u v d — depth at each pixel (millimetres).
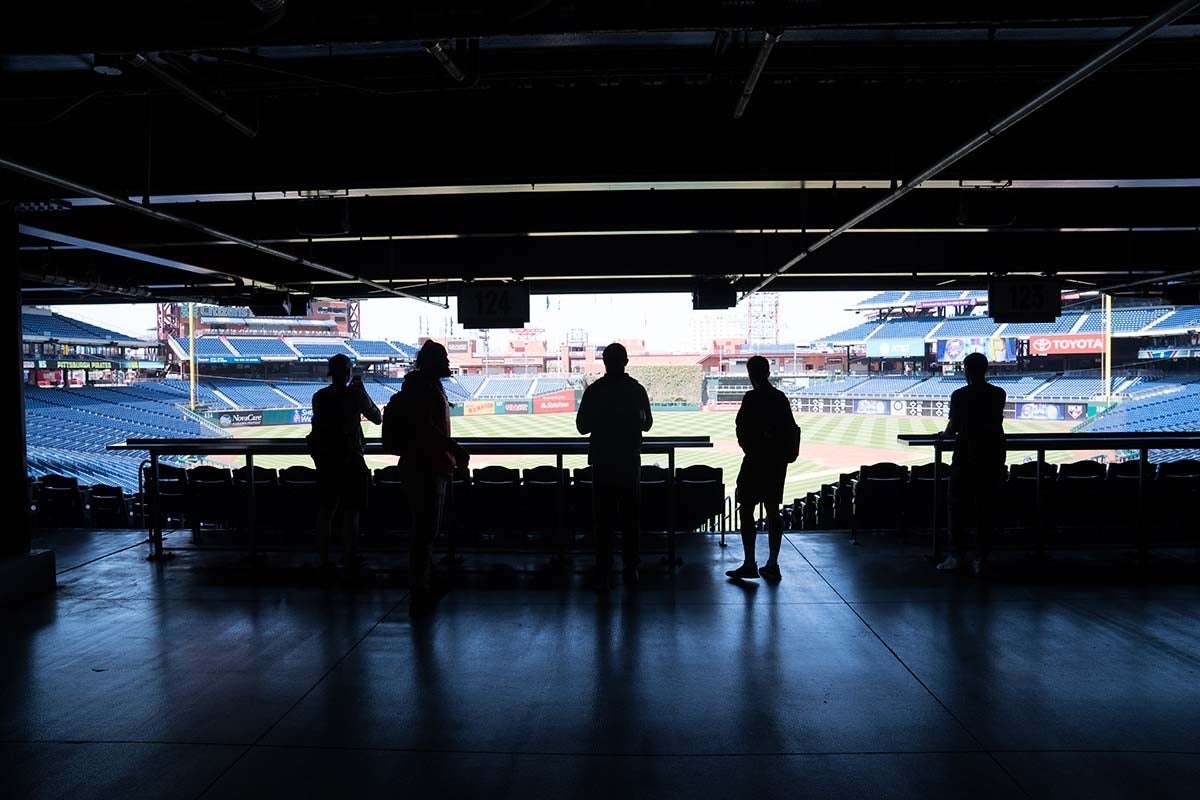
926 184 8203
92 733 3908
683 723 3992
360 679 4602
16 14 3562
